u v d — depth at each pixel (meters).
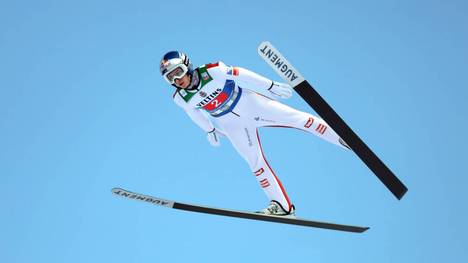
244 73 25.36
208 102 26.09
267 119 26.58
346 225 26.19
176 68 25.09
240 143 26.58
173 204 26.02
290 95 25.91
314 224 26.16
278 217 25.73
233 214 25.78
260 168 26.42
